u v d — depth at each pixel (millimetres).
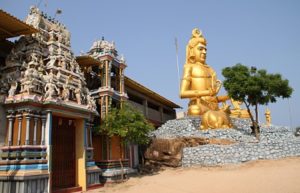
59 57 19594
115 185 21438
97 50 26938
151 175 25734
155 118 42938
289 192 14023
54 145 18875
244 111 38562
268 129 33688
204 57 38906
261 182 17016
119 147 25797
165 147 30094
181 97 37000
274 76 29297
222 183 18078
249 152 25969
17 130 16812
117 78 27984
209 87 37031
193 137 30172
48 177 16703
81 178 19656
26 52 18719
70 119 20531
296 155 25625
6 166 16234
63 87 18969
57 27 21062
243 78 28672
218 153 27078
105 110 24531
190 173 24234
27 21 20266
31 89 17000
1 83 17812
